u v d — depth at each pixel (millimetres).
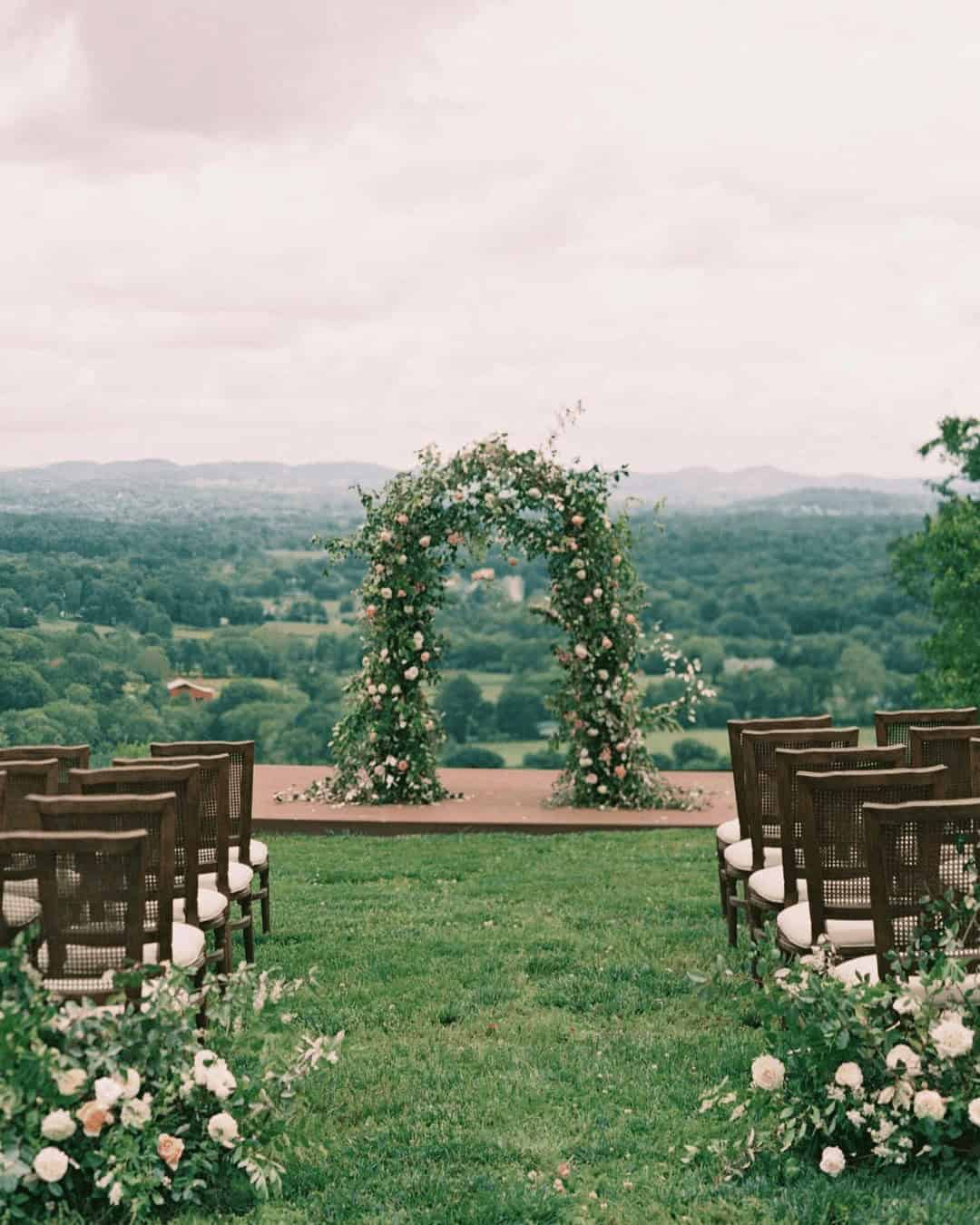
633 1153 3760
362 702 10914
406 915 6957
